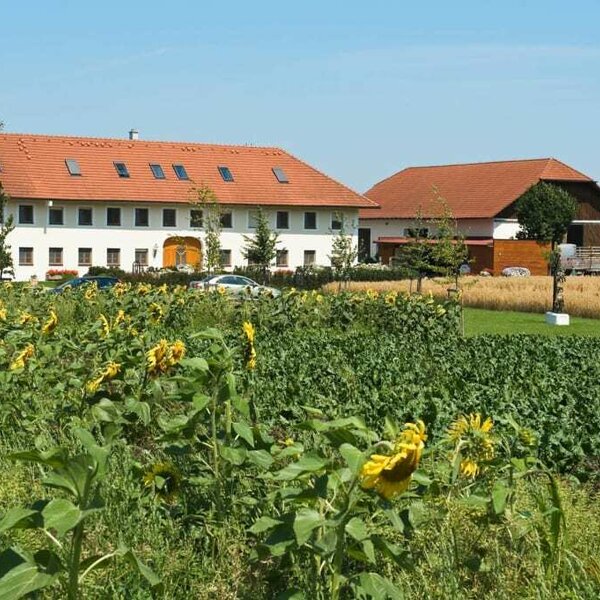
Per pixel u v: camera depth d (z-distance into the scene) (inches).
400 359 758.5
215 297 1178.6
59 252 2701.8
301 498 217.0
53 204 2677.2
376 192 3897.6
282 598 217.3
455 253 1346.0
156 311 840.3
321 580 230.5
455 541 254.1
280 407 502.6
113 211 2753.4
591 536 283.3
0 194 2278.5
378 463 195.3
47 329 508.4
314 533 221.6
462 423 276.2
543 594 243.3
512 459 264.8
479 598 250.4
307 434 396.2
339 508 220.4
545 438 432.5
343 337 981.2
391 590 212.8
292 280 2474.2
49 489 327.3
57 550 241.4
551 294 1838.1
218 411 291.7
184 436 286.4
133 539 280.1
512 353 835.4
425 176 3860.7
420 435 199.3
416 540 263.3
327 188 2997.0
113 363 390.6
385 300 1142.3
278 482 282.4
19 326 571.2
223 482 286.8
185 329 1081.4
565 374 692.1
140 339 473.4
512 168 3627.0
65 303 1123.9
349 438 220.7
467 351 847.1
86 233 2723.9
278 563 247.3
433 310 1139.9
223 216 2859.3
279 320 1112.8
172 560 270.5
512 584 251.6
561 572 255.3
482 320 1596.9
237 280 1991.9
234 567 266.5
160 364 369.4
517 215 3366.1
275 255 2719.0
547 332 1358.3
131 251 2768.2
